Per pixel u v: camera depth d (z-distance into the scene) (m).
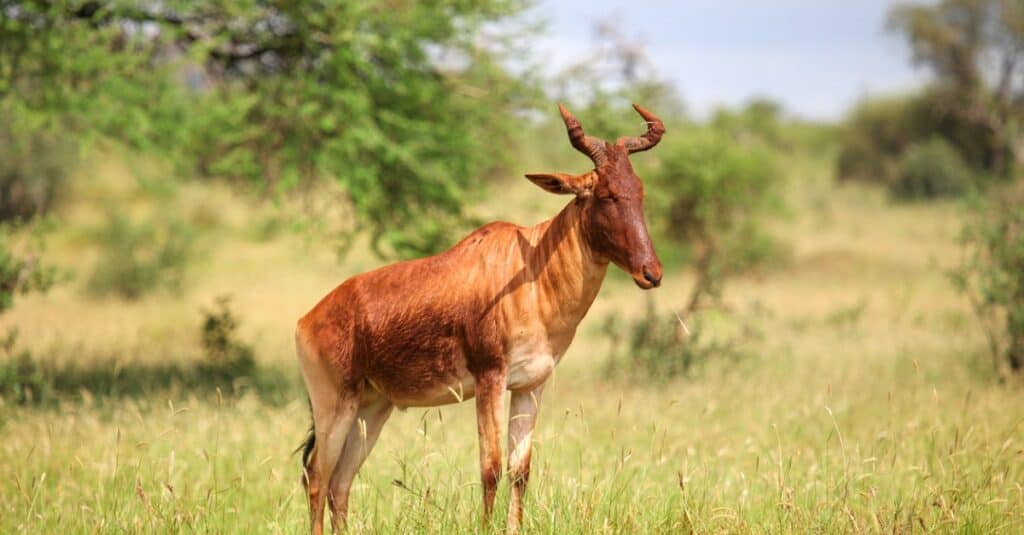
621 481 25.86
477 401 22.33
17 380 37.97
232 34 41.97
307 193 43.91
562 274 21.98
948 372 43.75
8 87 39.19
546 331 22.25
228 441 31.53
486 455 22.05
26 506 25.30
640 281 20.69
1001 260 43.44
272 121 42.47
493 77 43.59
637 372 44.34
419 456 29.09
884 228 136.38
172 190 44.06
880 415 34.34
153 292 76.81
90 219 108.69
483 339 22.08
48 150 91.88
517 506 22.16
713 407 33.88
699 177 68.62
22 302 70.50
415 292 22.69
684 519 21.78
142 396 39.00
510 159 45.84
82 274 80.81
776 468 26.28
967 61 184.38
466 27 41.31
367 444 24.23
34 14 39.12
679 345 46.47
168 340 56.22
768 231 86.62
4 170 90.06
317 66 42.00
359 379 23.39
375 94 42.62
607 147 21.36
